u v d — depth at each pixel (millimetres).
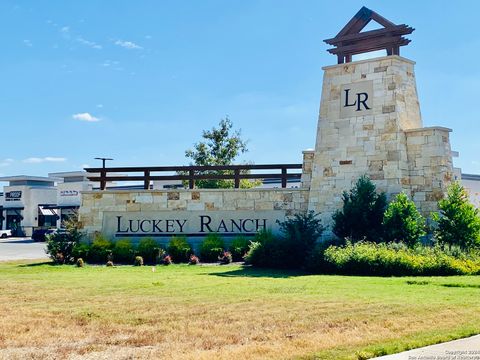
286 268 21109
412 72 24344
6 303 12438
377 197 22297
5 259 29000
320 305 11641
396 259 17922
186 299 12711
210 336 9055
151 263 24875
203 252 24891
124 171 28047
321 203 24359
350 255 18734
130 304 12125
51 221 67750
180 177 27531
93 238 27703
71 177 63938
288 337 8906
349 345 8305
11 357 7801
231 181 36688
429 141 22703
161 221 27109
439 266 17719
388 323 9820
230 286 14961
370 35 23797
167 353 7938
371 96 23688
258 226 25953
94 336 9133
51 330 9586
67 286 15406
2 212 70250
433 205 22359
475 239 20141
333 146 24406
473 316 10391
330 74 24859
